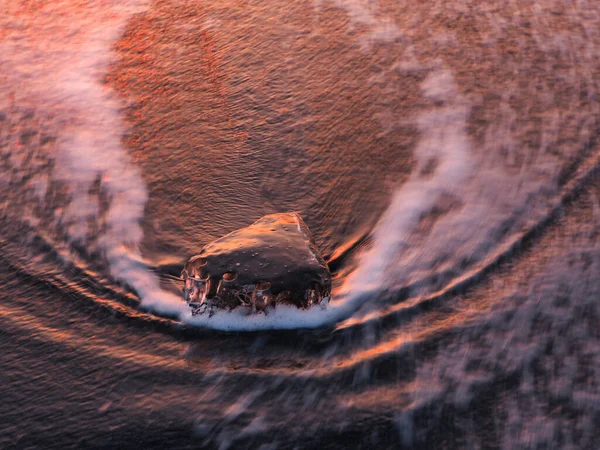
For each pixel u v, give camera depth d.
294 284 3.35
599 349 3.21
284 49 5.66
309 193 4.25
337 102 5.04
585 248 3.80
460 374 3.12
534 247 3.83
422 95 5.12
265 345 3.30
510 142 4.65
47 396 3.04
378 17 6.10
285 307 3.39
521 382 3.07
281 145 4.64
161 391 3.06
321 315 3.42
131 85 5.39
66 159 4.63
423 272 3.69
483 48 5.66
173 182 4.38
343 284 3.61
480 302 3.50
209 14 6.26
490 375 3.11
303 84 5.24
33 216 4.15
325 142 4.66
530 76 5.31
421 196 4.22
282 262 3.42
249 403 3.01
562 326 3.34
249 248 3.49
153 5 6.52
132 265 3.77
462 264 3.74
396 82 5.25
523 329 3.34
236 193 4.27
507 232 3.94
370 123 4.84
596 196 4.18
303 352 3.26
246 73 5.39
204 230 4.01
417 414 2.94
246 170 4.44
